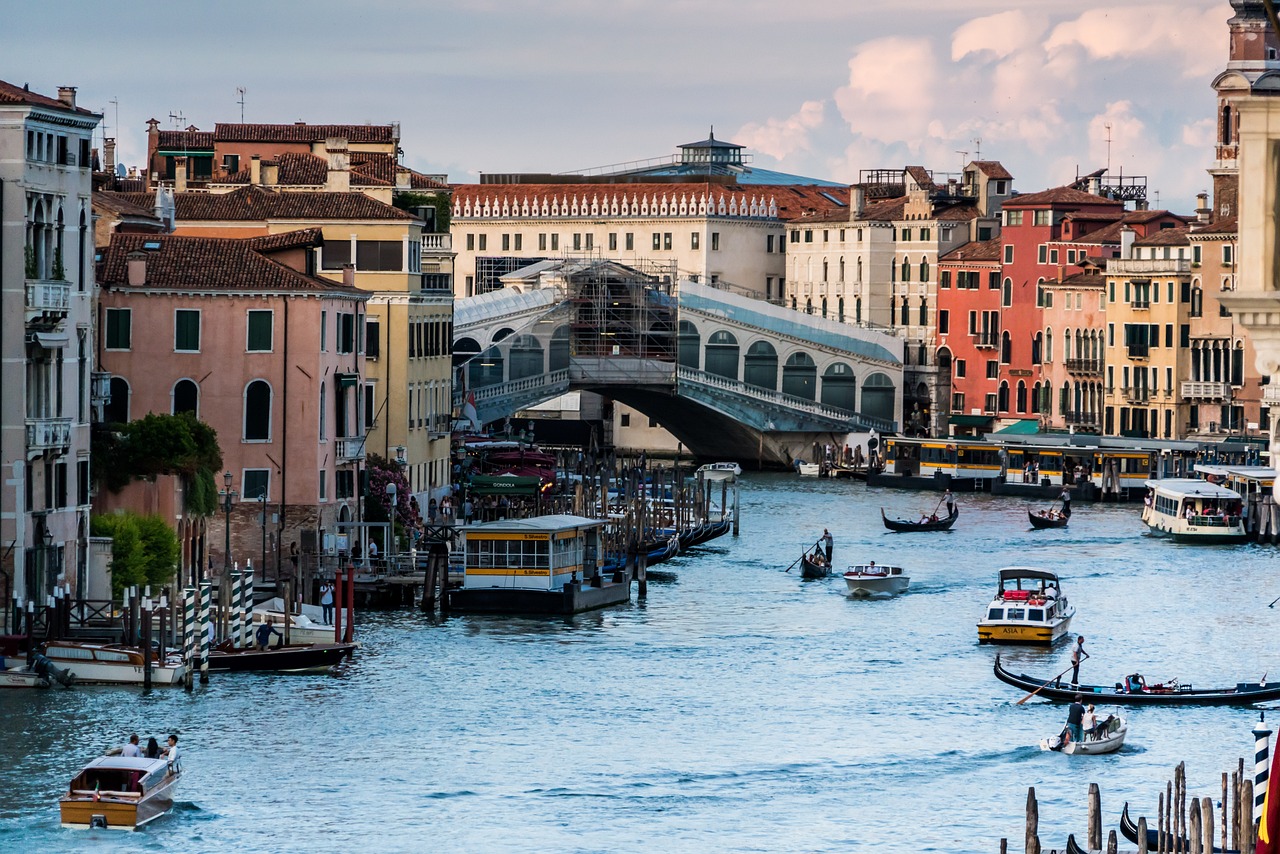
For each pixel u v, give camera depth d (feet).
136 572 373.40
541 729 329.93
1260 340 133.80
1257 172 132.67
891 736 331.77
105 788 268.00
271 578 442.50
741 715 345.10
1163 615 465.06
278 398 443.32
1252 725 339.16
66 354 364.99
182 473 399.85
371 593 446.19
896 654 408.26
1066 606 444.55
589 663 388.16
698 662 392.88
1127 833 259.39
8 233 347.56
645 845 267.59
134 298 439.22
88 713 319.88
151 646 337.52
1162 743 327.06
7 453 345.31
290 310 443.32
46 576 353.92
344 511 465.88
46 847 258.37
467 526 446.60
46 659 333.21
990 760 315.78
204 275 441.68
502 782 296.51
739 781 300.81
